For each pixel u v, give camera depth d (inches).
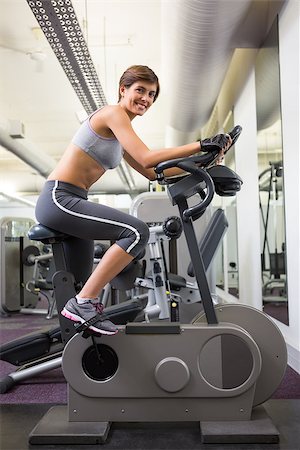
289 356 98.3
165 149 58.4
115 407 60.0
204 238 102.7
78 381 60.1
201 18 101.5
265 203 128.9
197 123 188.5
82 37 126.5
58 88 212.8
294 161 95.3
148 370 59.5
